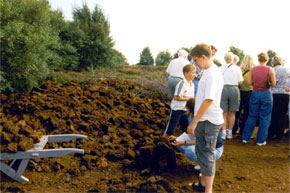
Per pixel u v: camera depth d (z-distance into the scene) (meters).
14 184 3.42
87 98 7.24
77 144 4.70
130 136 5.20
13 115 5.43
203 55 3.01
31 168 3.79
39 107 5.68
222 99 5.46
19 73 7.99
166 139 4.20
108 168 3.97
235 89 5.38
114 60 16.55
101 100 7.17
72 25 14.94
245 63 5.87
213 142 3.04
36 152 3.41
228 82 5.39
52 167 3.91
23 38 7.95
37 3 9.41
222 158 4.55
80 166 4.00
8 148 3.31
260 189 3.51
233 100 5.41
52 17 13.13
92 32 15.36
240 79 5.41
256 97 5.23
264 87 5.16
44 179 3.61
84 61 14.85
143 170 3.84
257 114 5.34
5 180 3.49
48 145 4.39
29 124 4.68
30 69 8.23
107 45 15.72
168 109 7.02
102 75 11.70
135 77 11.91
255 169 4.12
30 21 9.01
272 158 4.59
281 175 3.92
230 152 4.86
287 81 5.16
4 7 8.05
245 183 3.67
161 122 5.95
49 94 6.94
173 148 4.39
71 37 14.30
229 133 5.69
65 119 5.51
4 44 7.70
